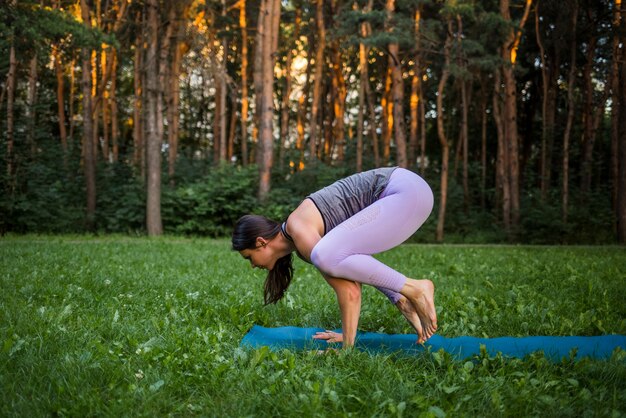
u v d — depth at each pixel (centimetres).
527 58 2573
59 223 1788
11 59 1780
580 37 2234
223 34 2420
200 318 443
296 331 414
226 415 247
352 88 3338
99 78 2830
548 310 472
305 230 344
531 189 2312
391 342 375
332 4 2680
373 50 2359
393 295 379
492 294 595
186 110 3503
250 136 3766
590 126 2286
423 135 2405
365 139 2869
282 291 388
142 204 1912
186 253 1095
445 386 276
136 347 350
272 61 1991
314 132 2572
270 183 1988
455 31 2117
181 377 289
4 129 1872
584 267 884
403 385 279
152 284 627
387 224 337
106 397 269
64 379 282
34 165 1852
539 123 2945
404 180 351
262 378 291
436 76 2719
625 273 796
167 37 1934
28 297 521
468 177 2841
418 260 1024
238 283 663
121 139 3409
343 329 348
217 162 2355
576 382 282
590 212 2020
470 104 2922
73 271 713
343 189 356
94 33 1576
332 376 294
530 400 259
